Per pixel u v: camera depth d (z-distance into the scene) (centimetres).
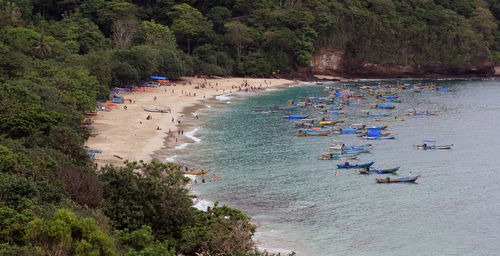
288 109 14925
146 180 4659
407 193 7500
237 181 7938
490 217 6600
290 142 10750
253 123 12769
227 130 11800
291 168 8738
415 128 12394
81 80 11838
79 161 6000
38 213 3709
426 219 6525
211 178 8050
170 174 5175
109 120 11869
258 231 6078
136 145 9719
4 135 6191
